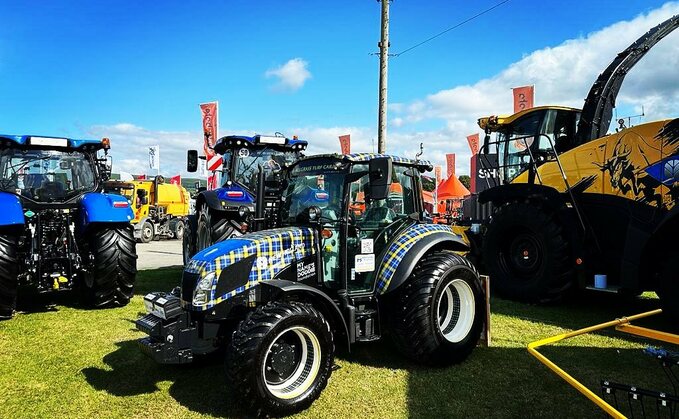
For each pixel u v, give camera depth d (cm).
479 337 454
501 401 361
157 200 1950
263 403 331
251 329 335
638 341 490
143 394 379
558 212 624
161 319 371
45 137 661
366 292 426
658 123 552
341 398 369
